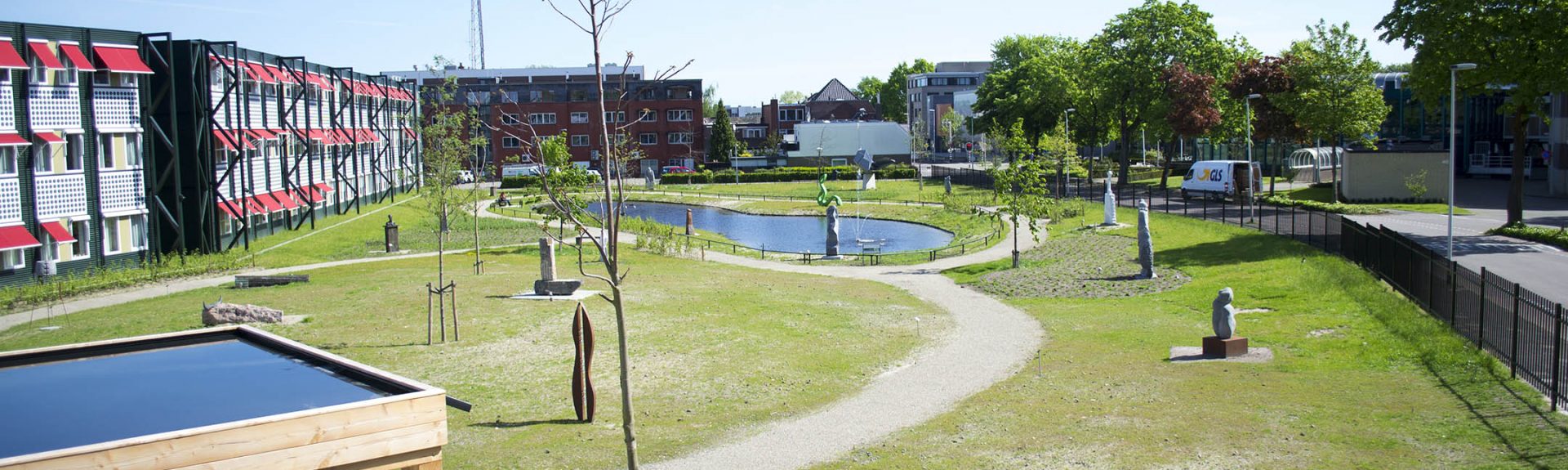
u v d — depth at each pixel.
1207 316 31.14
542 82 132.38
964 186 98.81
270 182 63.16
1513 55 42.25
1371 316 27.73
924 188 99.50
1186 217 59.25
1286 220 53.00
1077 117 96.31
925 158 161.12
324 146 75.38
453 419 21.11
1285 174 94.62
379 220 73.56
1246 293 34.19
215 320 30.41
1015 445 18.31
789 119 178.50
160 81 50.66
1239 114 81.44
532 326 30.59
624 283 40.34
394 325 30.70
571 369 25.28
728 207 91.06
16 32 42.12
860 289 40.38
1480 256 38.56
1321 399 19.88
